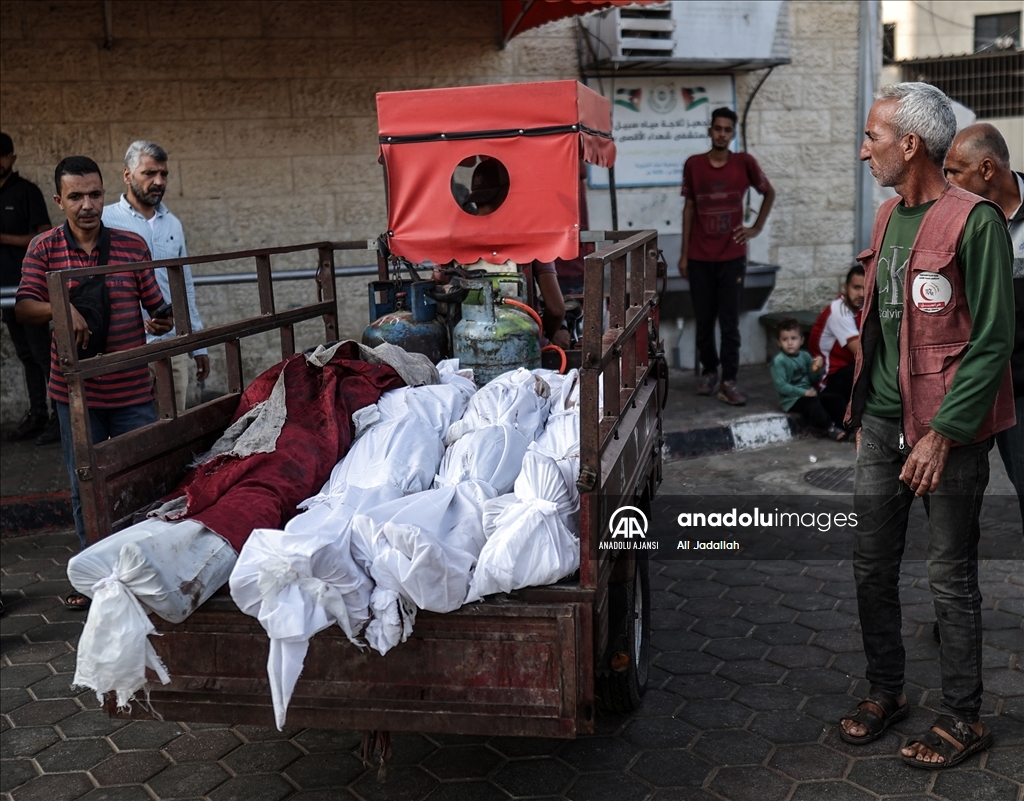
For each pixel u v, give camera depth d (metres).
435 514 2.66
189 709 2.63
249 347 8.11
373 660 2.53
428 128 4.05
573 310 5.13
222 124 7.75
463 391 3.68
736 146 9.02
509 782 3.16
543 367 4.45
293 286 8.15
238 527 2.63
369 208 8.15
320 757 3.37
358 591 2.46
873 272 3.17
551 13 7.35
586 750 3.33
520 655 2.46
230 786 3.21
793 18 8.98
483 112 3.99
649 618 3.90
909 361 3.04
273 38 7.73
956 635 3.11
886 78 15.61
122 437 2.95
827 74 9.16
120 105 7.55
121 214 4.96
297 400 3.33
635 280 3.30
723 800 3.01
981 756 3.17
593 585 2.47
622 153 8.70
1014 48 16.73
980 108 15.28
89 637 2.35
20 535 5.82
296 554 2.36
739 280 7.64
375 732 2.70
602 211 8.70
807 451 7.02
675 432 6.88
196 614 2.57
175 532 2.51
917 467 2.94
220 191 7.84
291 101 7.85
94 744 3.51
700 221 7.62
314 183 8.01
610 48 8.05
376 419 3.29
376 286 4.46
